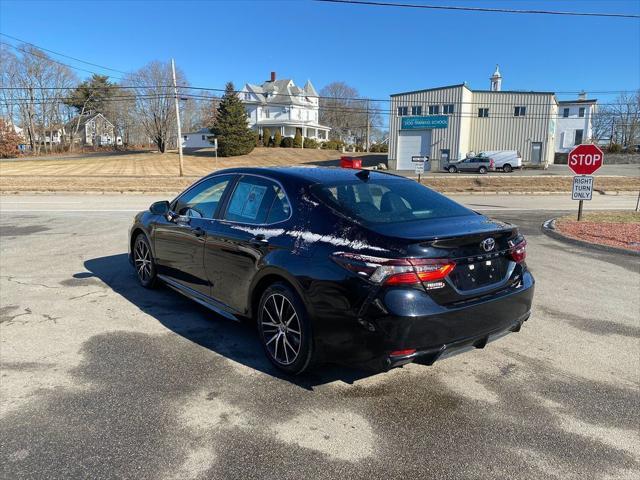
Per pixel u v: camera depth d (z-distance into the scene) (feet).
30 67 240.53
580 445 9.66
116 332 15.24
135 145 292.61
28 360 13.17
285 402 11.18
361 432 10.03
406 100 161.58
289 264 11.76
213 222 15.02
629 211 52.70
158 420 10.36
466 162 141.38
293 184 13.09
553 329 16.06
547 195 81.61
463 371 12.91
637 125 259.39
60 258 25.61
